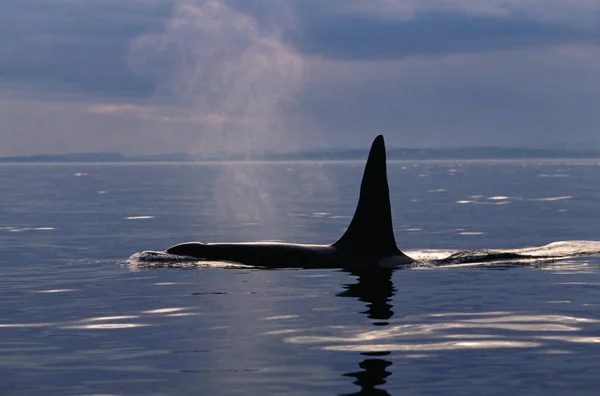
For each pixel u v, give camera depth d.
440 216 83.38
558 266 40.44
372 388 18.31
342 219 80.19
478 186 176.38
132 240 58.59
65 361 21.20
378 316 27.14
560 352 21.67
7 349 22.75
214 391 18.14
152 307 29.44
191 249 42.84
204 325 25.92
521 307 28.77
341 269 38.97
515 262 41.84
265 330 24.97
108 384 18.88
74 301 31.08
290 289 33.25
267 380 19.05
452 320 26.33
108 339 23.97
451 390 18.16
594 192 140.00
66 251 50.75
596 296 31.16
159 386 18.64
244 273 38.00
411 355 21.47
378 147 41.72
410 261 41.06
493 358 21.11
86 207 103.12
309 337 23.88
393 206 101.62
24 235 62.72
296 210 96.12
